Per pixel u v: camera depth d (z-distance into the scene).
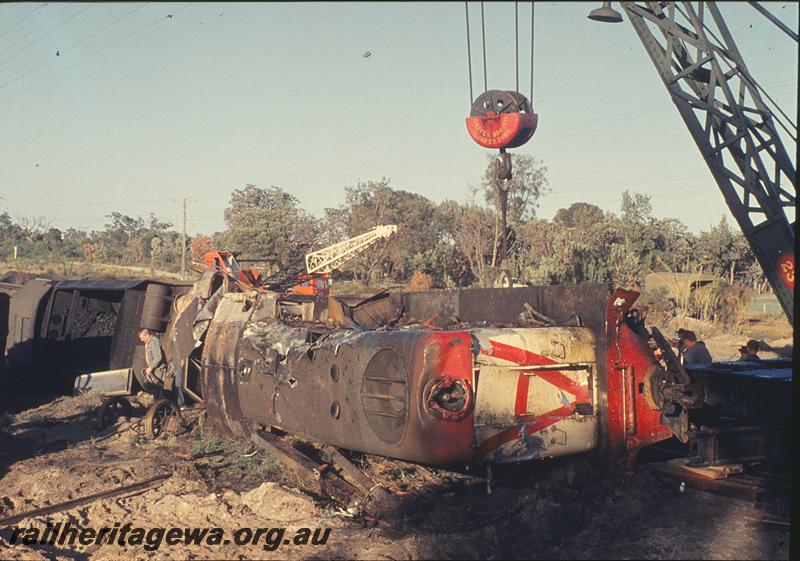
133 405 15.35
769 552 6.14
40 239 80.94
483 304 10.09
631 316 8.65
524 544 6.84
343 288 51.72
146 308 14.38
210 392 11.70
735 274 53.56
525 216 64.25
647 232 54.41
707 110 12.48
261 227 65.25
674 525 6.85
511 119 10.93
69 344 18.20
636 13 12.88
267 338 10.33
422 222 69.44
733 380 8.55
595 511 7.45
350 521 8.19
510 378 7.67
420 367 7.51
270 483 9.06
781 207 12.09
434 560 6.59
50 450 12.16
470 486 8.69
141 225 107.00
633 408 8.05
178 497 9.05
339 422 8.60
